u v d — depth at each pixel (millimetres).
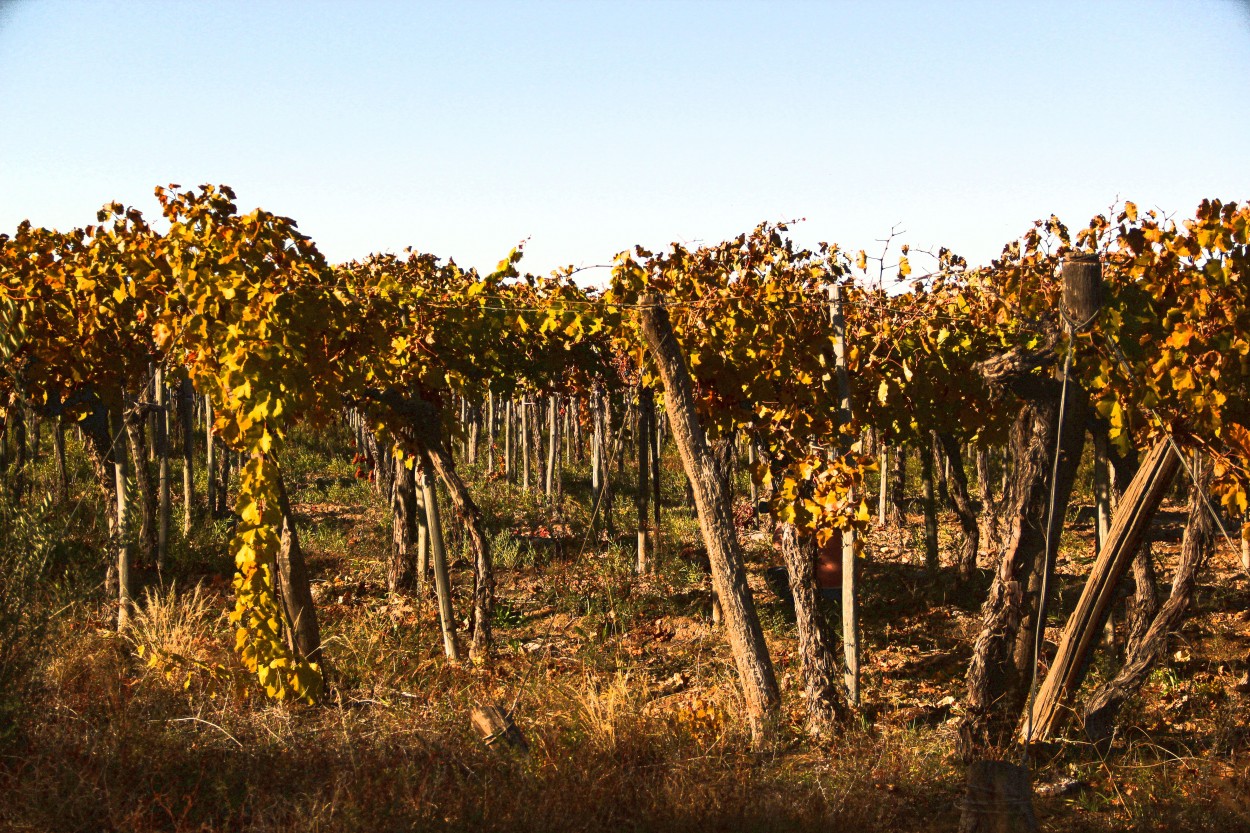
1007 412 8359
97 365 8883
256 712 6430
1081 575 11242
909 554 12734
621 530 13930
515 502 16078
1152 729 6535
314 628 7570
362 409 8625
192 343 6953
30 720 5434
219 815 4910
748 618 6441
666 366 6445
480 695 7062
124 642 7633
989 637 6031
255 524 6637
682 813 5000
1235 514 5863
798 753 6219
